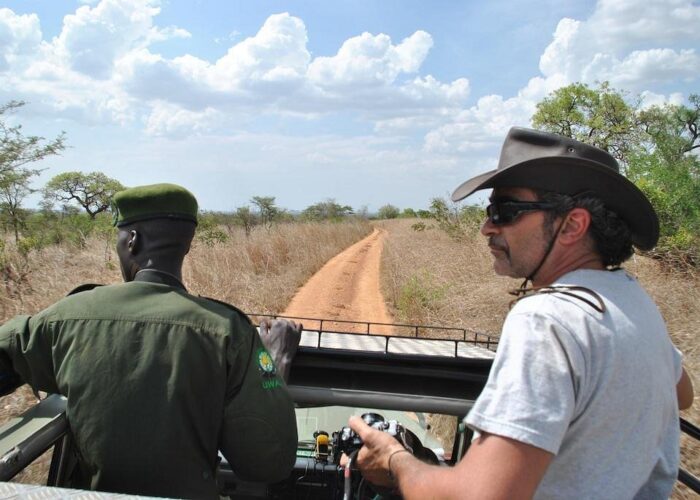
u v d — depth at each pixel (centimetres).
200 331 159
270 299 1227
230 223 3156
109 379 154
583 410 118
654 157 1403
